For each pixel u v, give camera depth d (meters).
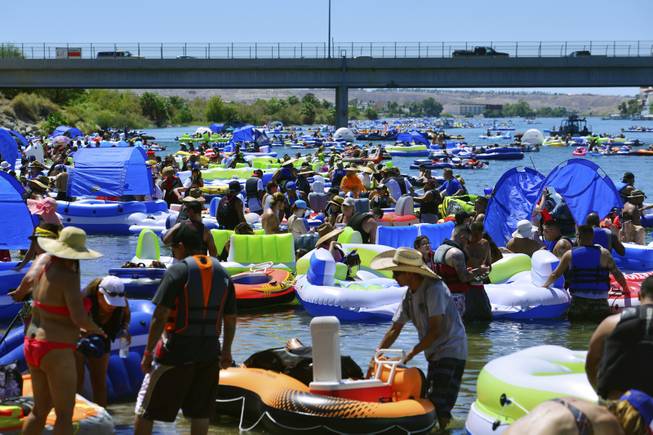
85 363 11.52
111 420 9.87
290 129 159.88
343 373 11.16
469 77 95.69
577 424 4.71
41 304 8.88
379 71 96.69
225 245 20.95
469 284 16.92
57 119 122.31
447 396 10.48
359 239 21.23
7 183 18.30
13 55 121.31
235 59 95.06
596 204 24.25
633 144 108.75
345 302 17.17
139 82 96.06
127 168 32.44
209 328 9.18
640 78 93.56
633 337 7.10
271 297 18.27
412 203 28.06
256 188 30.17
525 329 16.53
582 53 94.06
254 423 10.87
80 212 30.45
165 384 9.16
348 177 32.62
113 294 10.38
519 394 9.25
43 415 9.11
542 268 17.81
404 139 93.56
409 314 10.72
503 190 24.84
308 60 95.69
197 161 53.75
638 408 5.88
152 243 20.39
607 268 16.72
